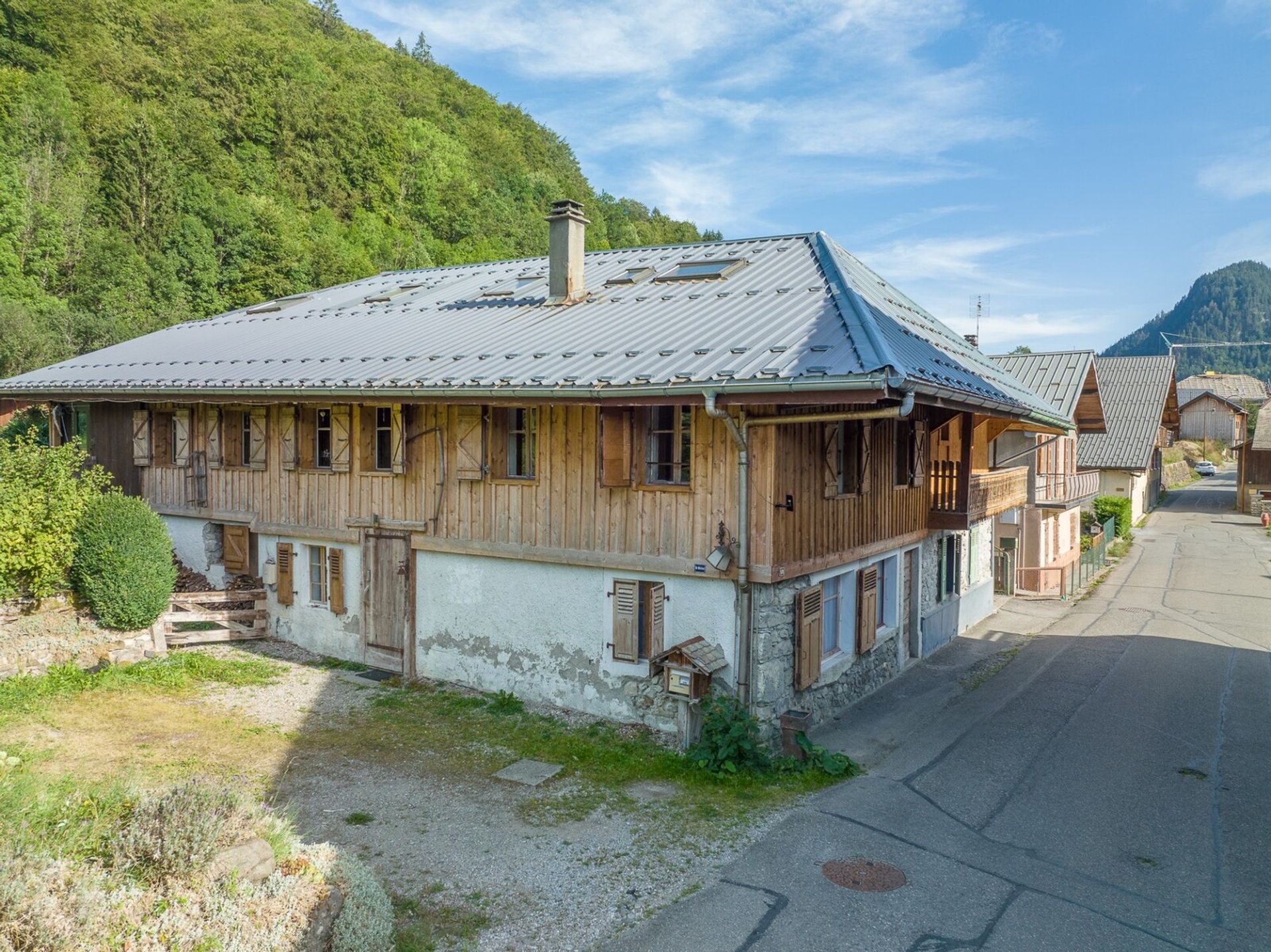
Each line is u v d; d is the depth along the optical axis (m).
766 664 10.17
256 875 5.51
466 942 6.27
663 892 7.04
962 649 16.61
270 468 14.75
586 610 11.34
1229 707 12.73
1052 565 24.94
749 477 9.94
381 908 6.06
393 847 7.77
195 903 5.05
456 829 8.16
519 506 11.77
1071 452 28.25
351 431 13.52
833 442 11.42
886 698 13.15
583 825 8.30
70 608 11.84
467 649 12.48
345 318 16.83
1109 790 9.51
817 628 11.22
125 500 12.45
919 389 8.79
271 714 11.21
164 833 5.38
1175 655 16.08
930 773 9.99
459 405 12.05
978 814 8.79
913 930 6.53
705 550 10.29
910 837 8.17
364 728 10.88
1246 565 28.00
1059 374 25.69
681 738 10.20
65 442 17.98
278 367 13.88
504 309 14.83
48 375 16.83
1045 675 14.67
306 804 8.62
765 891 7.07
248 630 14.69
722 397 9.23
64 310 35.84
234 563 15.37
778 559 10.04
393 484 13.14
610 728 10.90
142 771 9.05
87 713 10.65
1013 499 20.25
